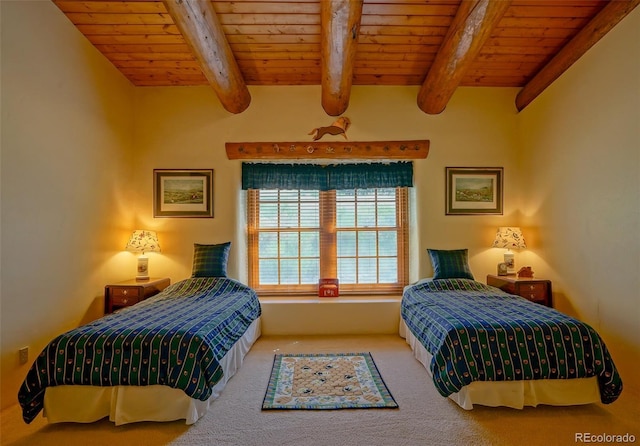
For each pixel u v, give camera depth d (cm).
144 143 383
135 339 202
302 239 428
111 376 197
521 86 388
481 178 389
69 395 201
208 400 220
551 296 333
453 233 388
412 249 414
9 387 225
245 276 416
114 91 348
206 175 382
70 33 286
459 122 389
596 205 282
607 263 271
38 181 251
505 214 388
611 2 262
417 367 285
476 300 290
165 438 191
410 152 387
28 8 242
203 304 287
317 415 213
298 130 386
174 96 385
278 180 413
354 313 377
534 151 364
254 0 277
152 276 379
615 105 263
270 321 373
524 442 186
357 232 428
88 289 307
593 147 285
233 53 337
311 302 377
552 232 337
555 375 208
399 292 424
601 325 277
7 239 225
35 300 247
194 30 262
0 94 220
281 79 377
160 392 202
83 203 301
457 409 218
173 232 381
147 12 286
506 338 212
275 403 227
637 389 243
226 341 240
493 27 267
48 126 261
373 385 253
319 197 428
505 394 214
